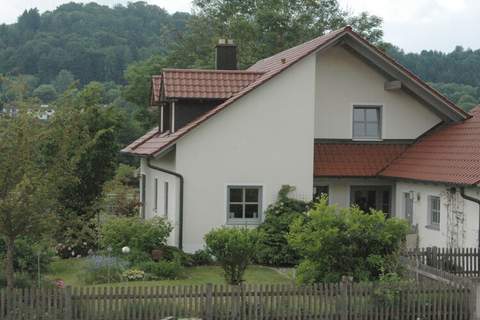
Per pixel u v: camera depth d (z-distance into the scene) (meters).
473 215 20.78
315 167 25.34
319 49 23.94
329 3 49.75
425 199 23.55
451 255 18.69
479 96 66.25
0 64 81.38
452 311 14.45
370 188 26.34
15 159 14.84
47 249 19.72
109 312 13.61
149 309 13.65
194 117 24.92
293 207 23.19
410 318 14.34
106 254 21.69
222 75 25.50
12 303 13.36
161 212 26.33
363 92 26.55
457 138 24.31
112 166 25.12
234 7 50.47
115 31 95.00
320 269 16.17
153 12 102.38
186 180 23.23
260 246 19.39
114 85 82.38
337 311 14.09
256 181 23.66
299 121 23.92
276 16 46.88
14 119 15.14
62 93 17.47
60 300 13.45
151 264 19.94
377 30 50.16
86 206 24.42
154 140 26.97
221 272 20.83
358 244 15.98
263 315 13.88
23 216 14.94
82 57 84.25
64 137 15.66
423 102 26.75
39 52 81.94
